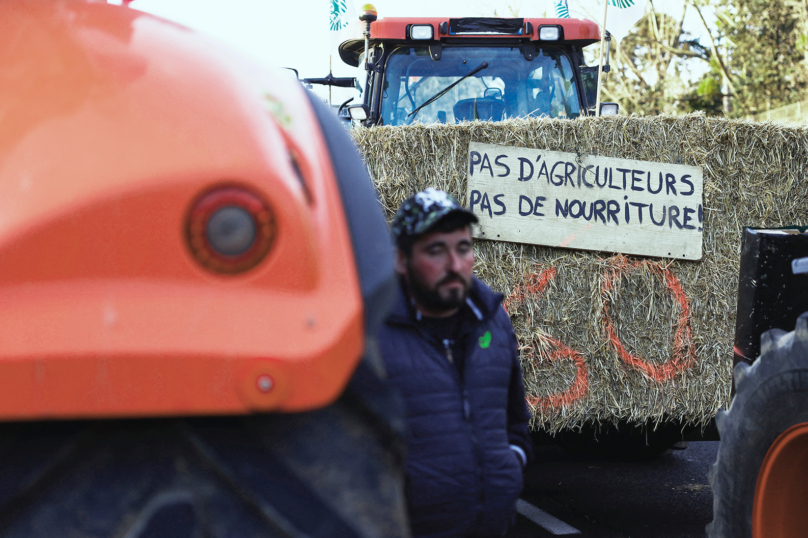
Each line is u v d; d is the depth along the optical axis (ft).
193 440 3.24
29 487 3.08
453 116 18.40
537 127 11.66
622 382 11.65
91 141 3.21
